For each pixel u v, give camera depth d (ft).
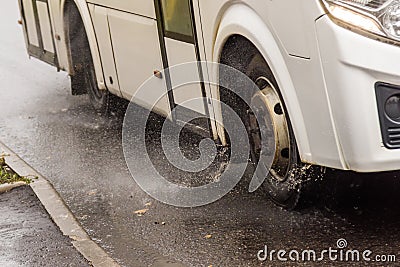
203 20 24.56
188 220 23.86
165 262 21.15
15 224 23.73
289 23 20.38
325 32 19.34
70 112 38.75
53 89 44.86
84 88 38.40
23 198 25.94
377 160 19.39
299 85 20.56
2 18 75.36
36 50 42.88
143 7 28.43
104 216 24.84
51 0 38.70
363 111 19.16
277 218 23.13
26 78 48.67
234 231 22.65
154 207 25.20
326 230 22.03
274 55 21.31
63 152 32.24
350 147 19.53
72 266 20.51
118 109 35.70
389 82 19.06
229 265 20.48
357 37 19.04
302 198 22.86
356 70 19.06
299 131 21.04
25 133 35.73
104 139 33.32
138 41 29.43
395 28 19.02
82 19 34.73
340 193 23.38
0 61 55.31
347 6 19.17
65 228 23.38
